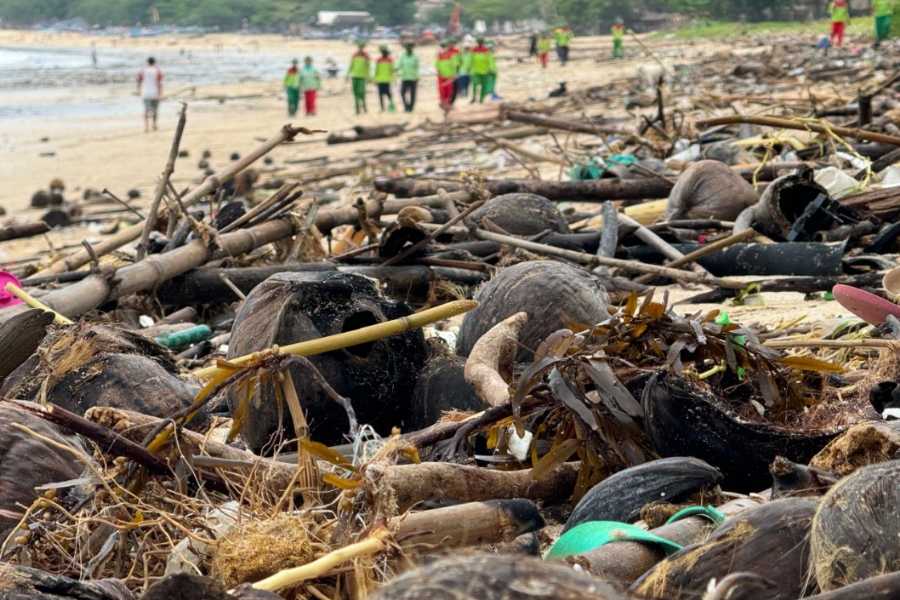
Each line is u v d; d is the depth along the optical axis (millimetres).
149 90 54906
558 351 7012
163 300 13719
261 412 7941
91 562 5852
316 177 31266
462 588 2543
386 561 5406
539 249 13602
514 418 6758
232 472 6457
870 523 4613
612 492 6020
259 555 5473
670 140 23875
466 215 13164
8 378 8039
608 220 14484
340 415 7980
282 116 62688
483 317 9055
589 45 128875
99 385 7910
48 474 6453
